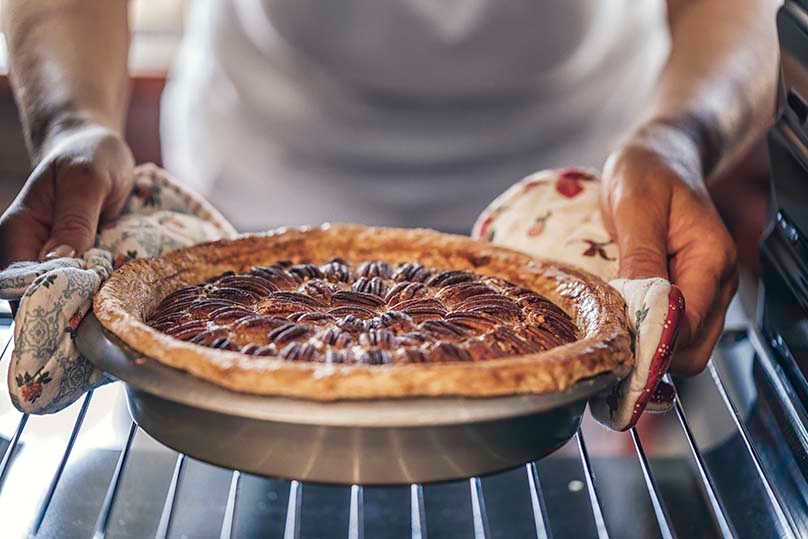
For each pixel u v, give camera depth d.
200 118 1.17
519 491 0.75
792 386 0.68
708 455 0.68
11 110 1.41
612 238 0.77
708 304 0.68
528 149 1.13
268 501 0.72
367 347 0.58
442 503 0.74
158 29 1.55
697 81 0.88
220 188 1.17
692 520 0.71
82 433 0.74
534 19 1.07
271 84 1.12
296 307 0.63
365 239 0.73
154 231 0.74
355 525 0.63
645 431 0.82
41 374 0.60
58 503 0.67
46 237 0.70
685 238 0.71
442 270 0.70
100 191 0.71
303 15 1.08
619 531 0.70
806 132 0.64
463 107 1.11
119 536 0.66
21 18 0.91
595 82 1.12
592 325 0.62
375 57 1.08
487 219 0.82
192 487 0.72
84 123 0.80
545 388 0.54
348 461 0.54
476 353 0.58
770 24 0.94
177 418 0.56
